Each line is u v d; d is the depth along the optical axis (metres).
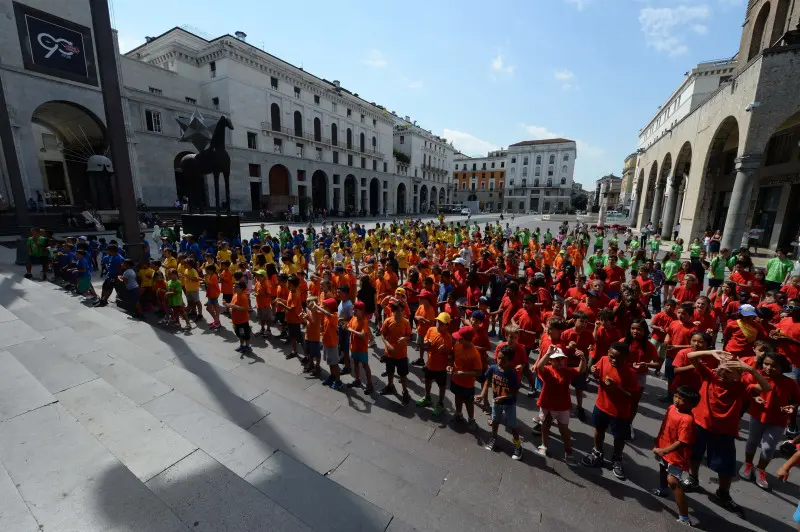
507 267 10.48
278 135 44.22
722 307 7.21
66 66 26.50
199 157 18.44
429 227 22.58
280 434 4.07
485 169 103.06
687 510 3.48
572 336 5.35
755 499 3.88
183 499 2.51
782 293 7.37
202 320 9.29
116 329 7.84
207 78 40.41
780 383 3.89
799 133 17.02
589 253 22.17
